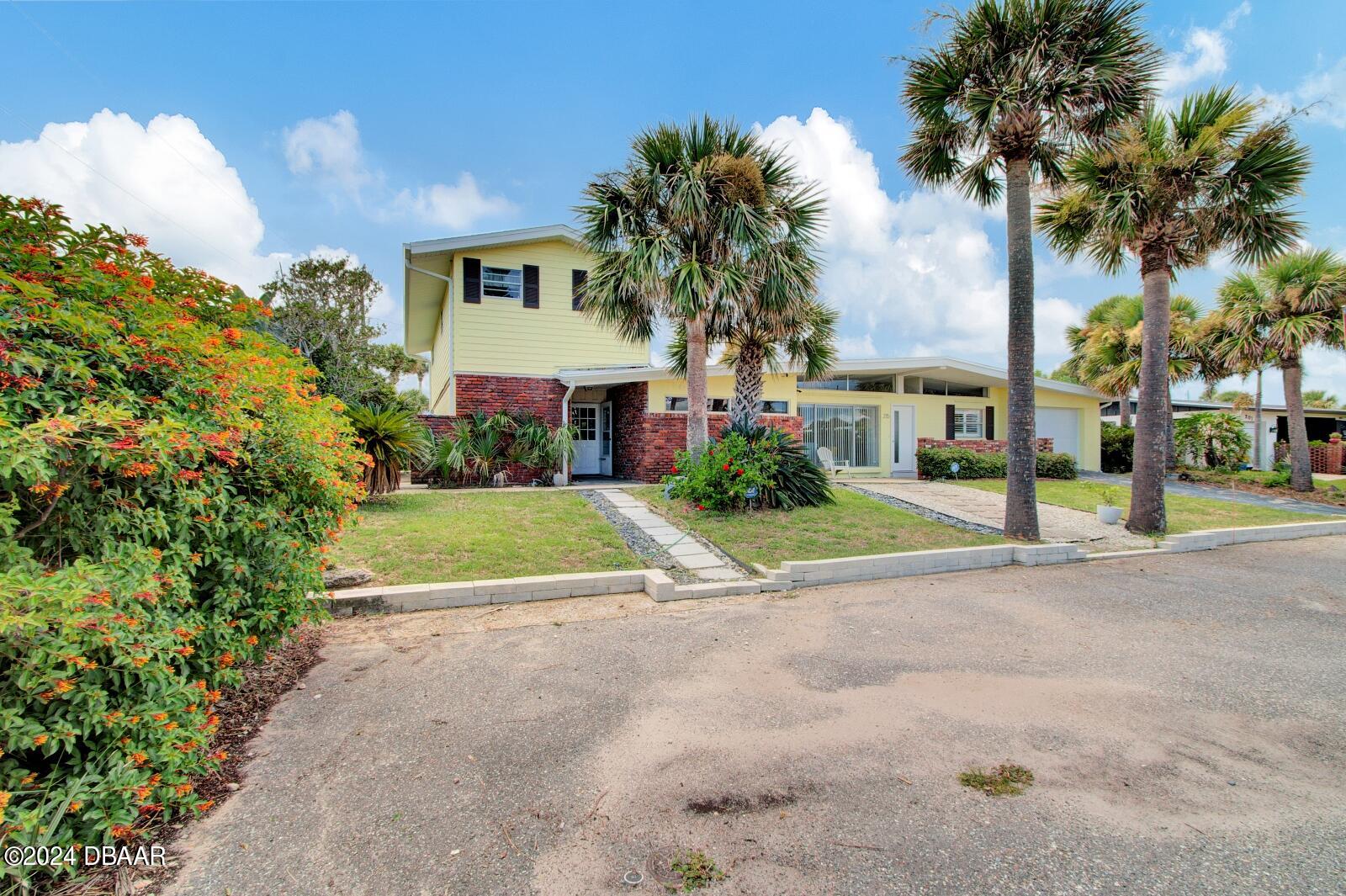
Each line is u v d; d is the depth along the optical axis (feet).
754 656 13.53
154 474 7.78
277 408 11.19
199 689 7.93
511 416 42.39
